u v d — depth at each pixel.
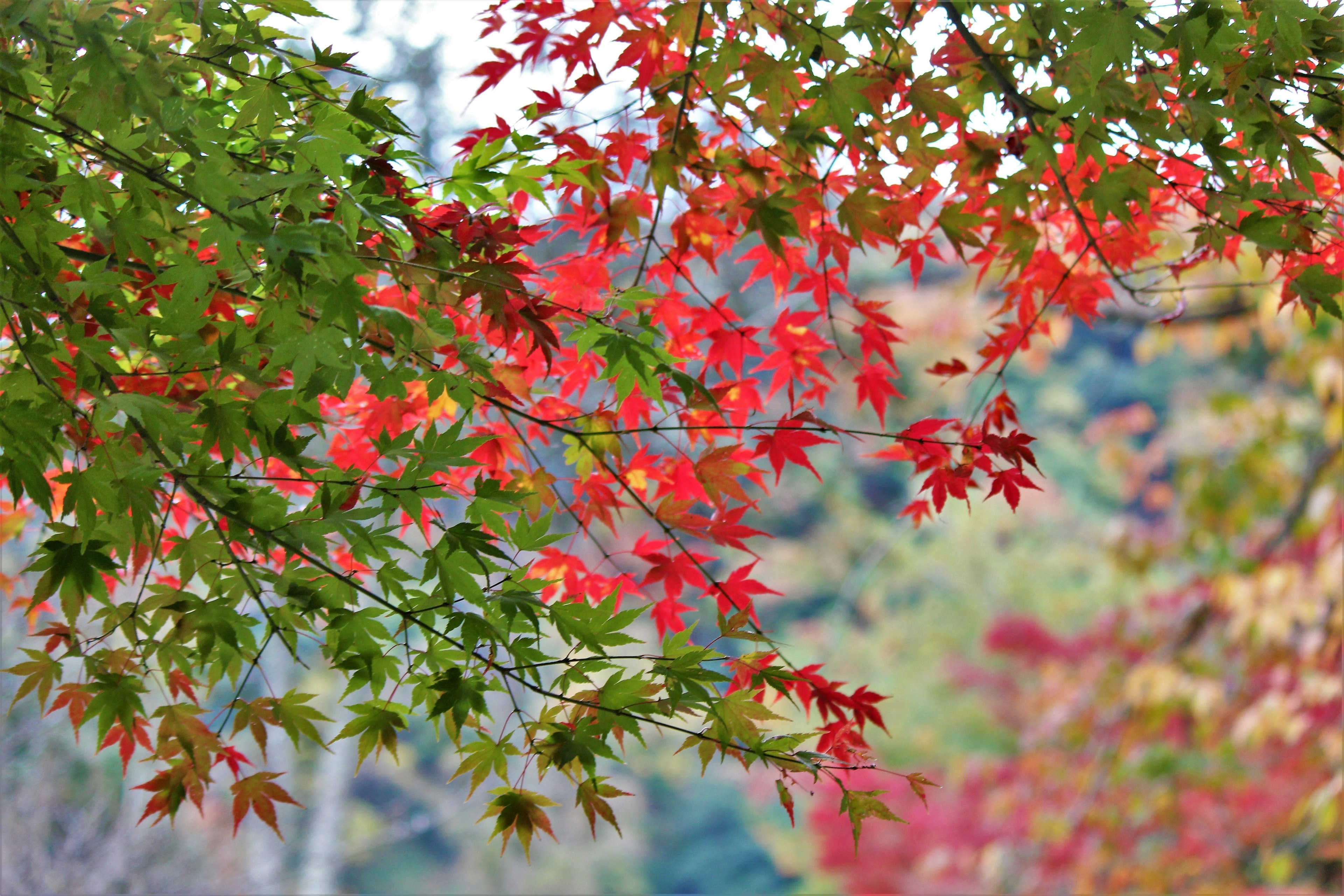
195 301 2.56
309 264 2.51
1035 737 6.25
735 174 2.77
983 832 7.23
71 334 2.53
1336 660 5.00
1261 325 5.06
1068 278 2.89
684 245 2.81
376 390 2.59
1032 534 10.43
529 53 2.76
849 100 2.67
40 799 6.52
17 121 2.52
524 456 2.80
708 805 11.74
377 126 2.63
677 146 2.75
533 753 2.55
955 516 10.36
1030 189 2.78
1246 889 5.81
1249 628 5.34
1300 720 4.91
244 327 2.57
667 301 2.85
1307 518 5.04
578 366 2.84
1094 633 8.85
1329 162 2.83
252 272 2.53
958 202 2.81
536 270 2.77
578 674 2.55
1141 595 8.29
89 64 2.48
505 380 2.77
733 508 2.81
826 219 2.81
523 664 2.55
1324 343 4.96
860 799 2.54
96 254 2.64
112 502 2.52
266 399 2.56
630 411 2.83
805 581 11.27
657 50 2.74
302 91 2.63
